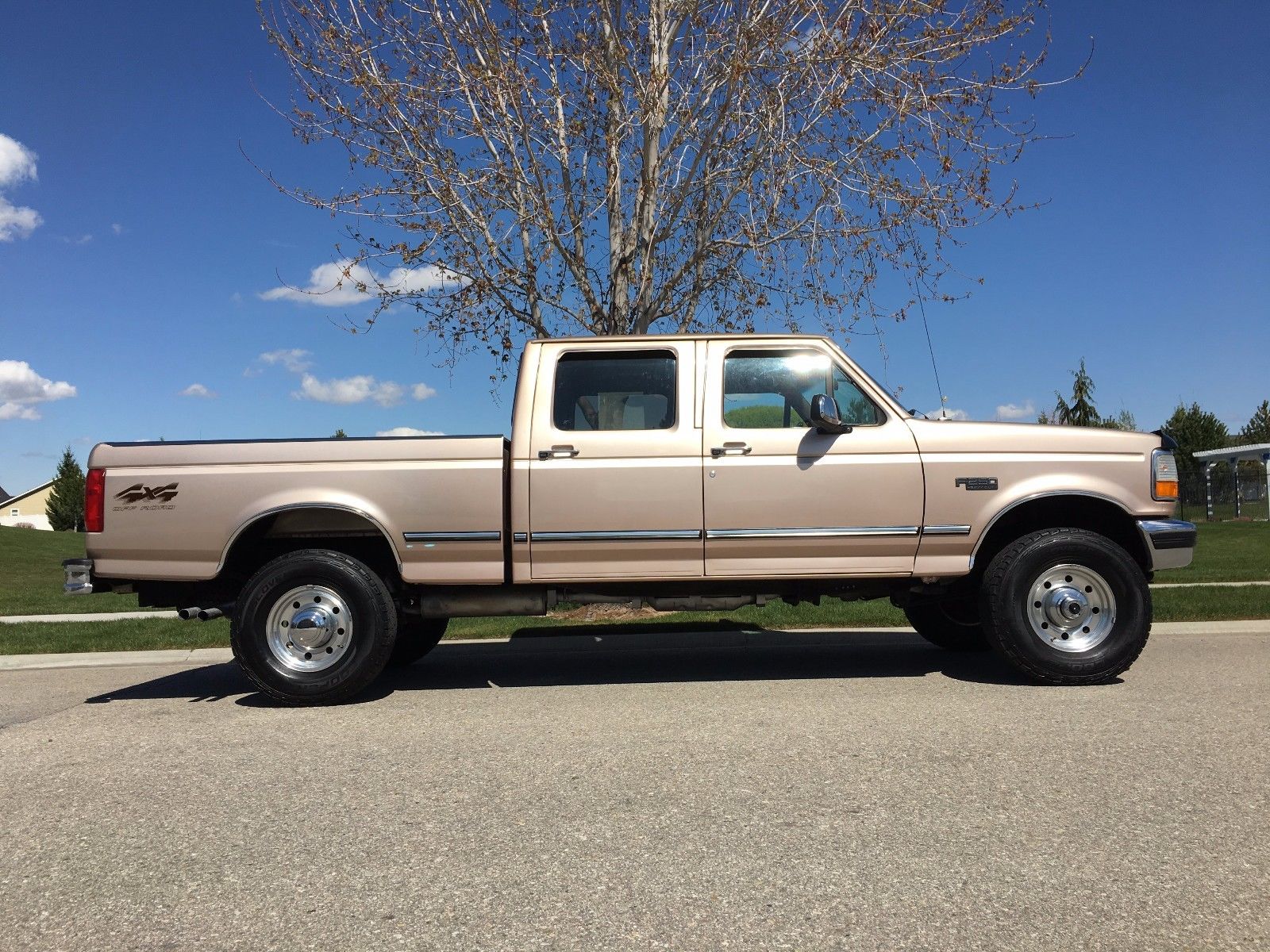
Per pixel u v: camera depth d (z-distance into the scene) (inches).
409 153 380.8
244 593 244.4
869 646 339.9
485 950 111.9
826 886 126.9
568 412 255.8
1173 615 380.5
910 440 251.9
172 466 249.0
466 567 249.3
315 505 245.8
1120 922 115.4
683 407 253.6
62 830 155.6
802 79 373.7
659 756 190.9
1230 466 1398.9
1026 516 263.6
